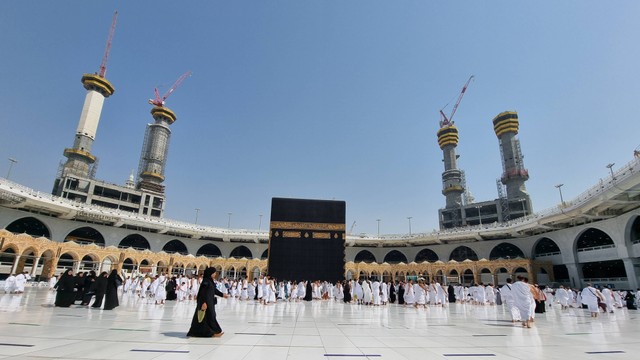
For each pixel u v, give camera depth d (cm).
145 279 2380
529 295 1163
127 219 5334
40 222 5003
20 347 607
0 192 3781
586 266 5050
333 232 3803
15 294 2033
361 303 2345
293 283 2766
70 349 607
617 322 1352
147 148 11331
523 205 9375
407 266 5494
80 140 8912
